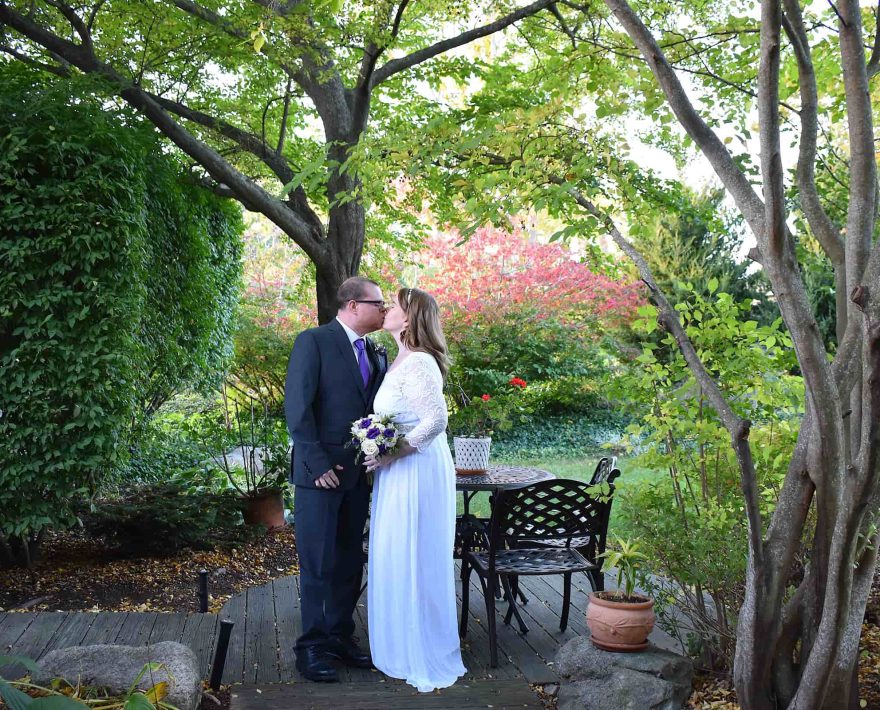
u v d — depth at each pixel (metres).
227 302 7.73
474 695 3.02
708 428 3.16
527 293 11.31
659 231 11.12
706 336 3.35
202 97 7.14
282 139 6.88
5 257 4.55
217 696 3.00
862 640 3.43
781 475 3.19
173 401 9.00
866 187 2.40
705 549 2.96
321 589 3.25
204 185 6.80
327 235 6.70
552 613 4.09
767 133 2.21
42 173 4.70
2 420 4.53
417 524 3.24
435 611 3.26
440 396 3.30
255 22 5.68
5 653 3.21
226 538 5.85
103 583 4.82
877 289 2.21
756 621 2.52
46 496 4.75
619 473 3.49
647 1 4.52
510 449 10.38
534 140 3.15
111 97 5.69
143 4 5.80
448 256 11.54
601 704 2.75
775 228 2.25
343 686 3.11
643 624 2.90
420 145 3.40
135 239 4.84
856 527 2.18
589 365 11.30
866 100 2.36
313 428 3.29
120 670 2.72
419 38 7.18
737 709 2.77
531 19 6.32
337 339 3.41
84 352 4.57
